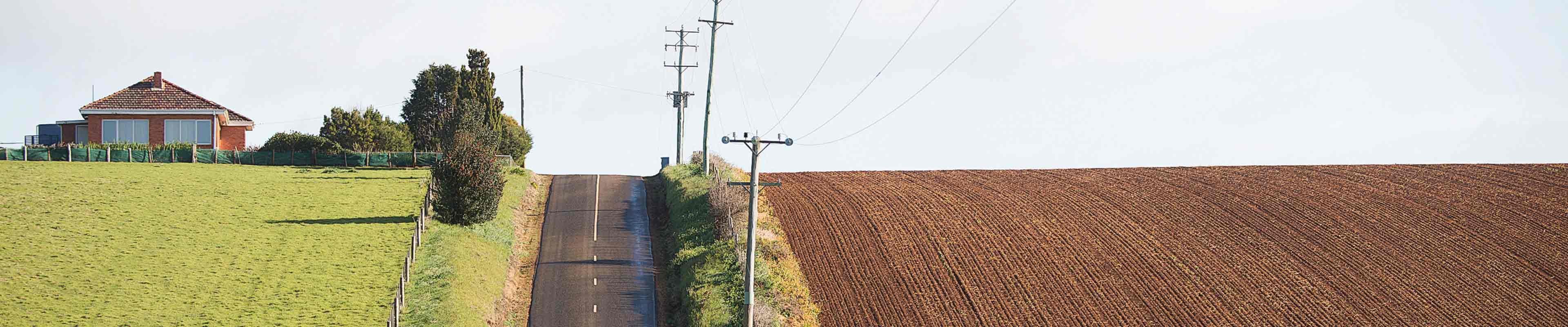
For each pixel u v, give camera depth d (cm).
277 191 5466
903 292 4128
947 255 4634
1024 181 6562
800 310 3838
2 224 4447
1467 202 5569
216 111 6838
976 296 4088
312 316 3522
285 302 3653
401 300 3694
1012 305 3988
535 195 6038
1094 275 4369
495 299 4047
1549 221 5122
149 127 6769
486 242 4650
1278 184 6219
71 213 4706
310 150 6631
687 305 3984
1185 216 5412
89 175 5631
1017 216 5394
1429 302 4056
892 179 6712
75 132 7044
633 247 4869
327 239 4459
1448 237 4894
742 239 4544
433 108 7381
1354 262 4553
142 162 6291
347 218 4875
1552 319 3866
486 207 4888
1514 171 6406
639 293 4191
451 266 4122
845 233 5012
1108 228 5147
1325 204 5616
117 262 4009
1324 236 4972
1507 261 4525
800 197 5925
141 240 4322
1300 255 4675
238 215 4850
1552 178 6134
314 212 4978
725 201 5038
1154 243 4869
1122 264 4522
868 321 3809
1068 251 4728
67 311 3438
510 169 6353
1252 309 3984
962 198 5878
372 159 6562
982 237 4947
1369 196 5778
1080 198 5888
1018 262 4538
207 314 3497
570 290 4209
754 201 3634
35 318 3347
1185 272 4428
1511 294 4128
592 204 5794
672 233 5047
